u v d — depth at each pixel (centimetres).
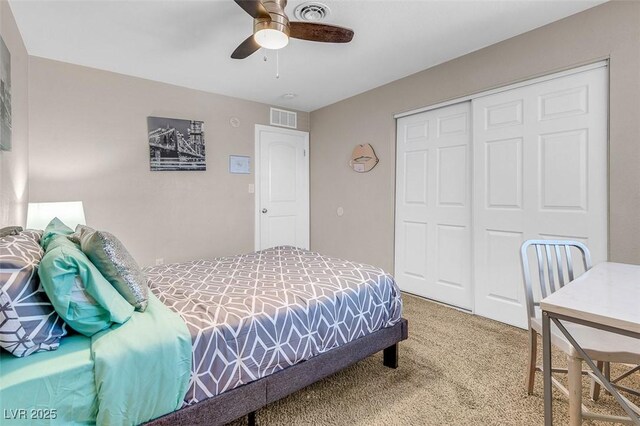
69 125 289
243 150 405
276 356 139
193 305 140
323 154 445
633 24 194
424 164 324
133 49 265
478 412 153
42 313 104
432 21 227
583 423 145
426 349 216
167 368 110
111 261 125
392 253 356
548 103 233
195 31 237
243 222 407
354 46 263
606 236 208
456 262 299
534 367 163
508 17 222
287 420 148
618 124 201
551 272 162
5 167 193
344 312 166
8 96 195
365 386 175
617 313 91
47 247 131
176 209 354
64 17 216
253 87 361
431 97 308
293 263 223
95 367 99
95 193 304
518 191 250
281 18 178
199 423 117
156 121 336
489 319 269
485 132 269
